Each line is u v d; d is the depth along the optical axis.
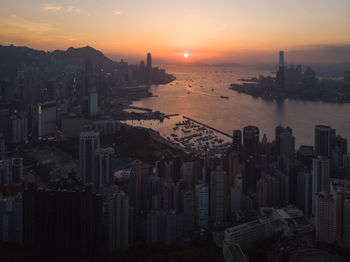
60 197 160.25
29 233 164.62
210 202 194.38
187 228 182.50
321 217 156.62
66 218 160.25
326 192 166.75
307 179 197.88
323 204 155.62
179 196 190.12
